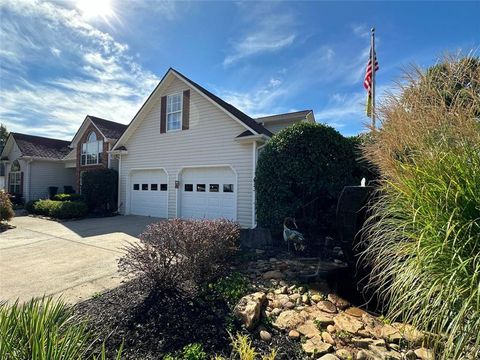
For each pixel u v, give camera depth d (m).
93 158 16.19
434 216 1.89
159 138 11.52
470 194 1.79
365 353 2.29
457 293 1.58
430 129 2.22
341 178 7.01
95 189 13.08
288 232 6.00
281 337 2.65
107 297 3.58
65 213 11.53
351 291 3.71
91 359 2.21
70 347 1.78
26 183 17.86
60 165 19.41
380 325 2.74
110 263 5.24
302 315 3.03
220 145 9.80
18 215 12.96
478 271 1.56
